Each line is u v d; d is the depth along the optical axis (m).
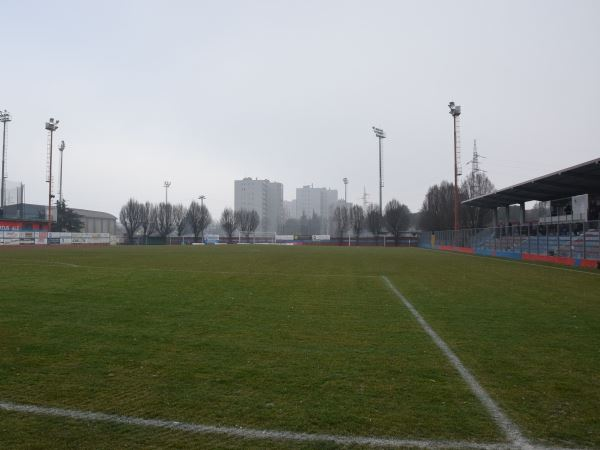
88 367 5.42
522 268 22.16
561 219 35.22
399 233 82.00
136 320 8.26
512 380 4.96
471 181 72.38
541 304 10.34
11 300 10.38
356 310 9.51
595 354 6.03
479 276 17.47
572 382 4.89
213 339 6.88
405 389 4.68
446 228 71.06
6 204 70.00
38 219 64.81
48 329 7.46
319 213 174.12
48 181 57.50
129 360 5.72
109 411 4.12
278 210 153.75
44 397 4.45
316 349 6.31
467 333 7.32
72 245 59.41
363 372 5.25
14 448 3.43
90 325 7.80
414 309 9.64
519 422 3.89
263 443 3.52
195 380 4.95
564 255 26.64
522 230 33.44
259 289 12.86
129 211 89.94
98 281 14.20
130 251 40.84
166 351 6.17
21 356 5.86
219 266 21.62
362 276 17.03
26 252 35.47
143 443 3.53
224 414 4.05
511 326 7.87
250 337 7.02
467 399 4.40
